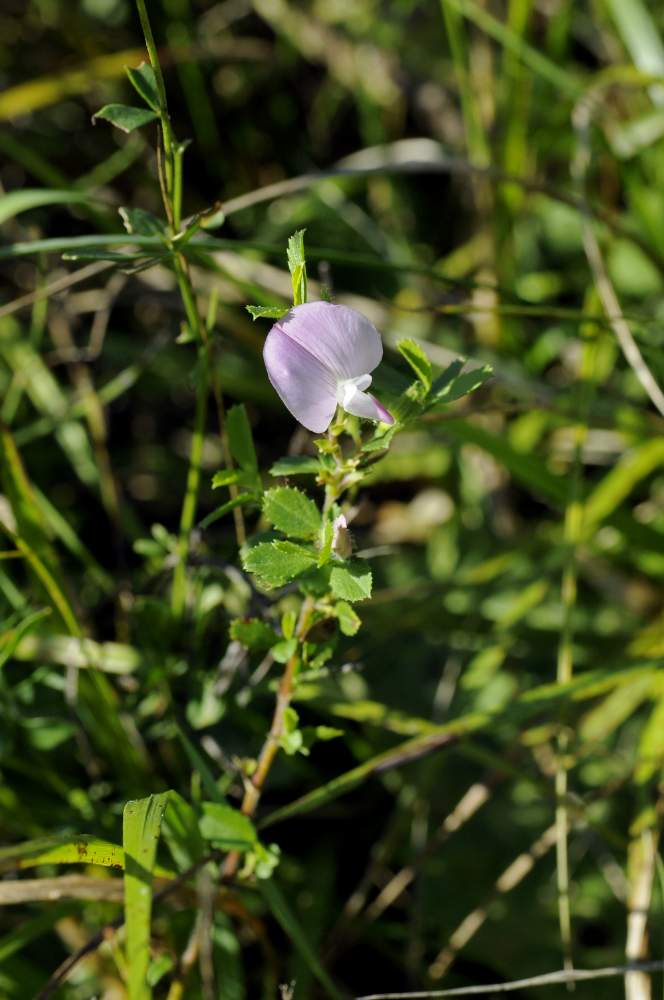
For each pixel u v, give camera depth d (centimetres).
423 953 52
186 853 46
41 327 58
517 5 61
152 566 54
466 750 49
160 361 66
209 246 48
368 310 60
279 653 44
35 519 50
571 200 55
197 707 50
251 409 67
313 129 78
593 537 59
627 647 55
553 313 51
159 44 76
